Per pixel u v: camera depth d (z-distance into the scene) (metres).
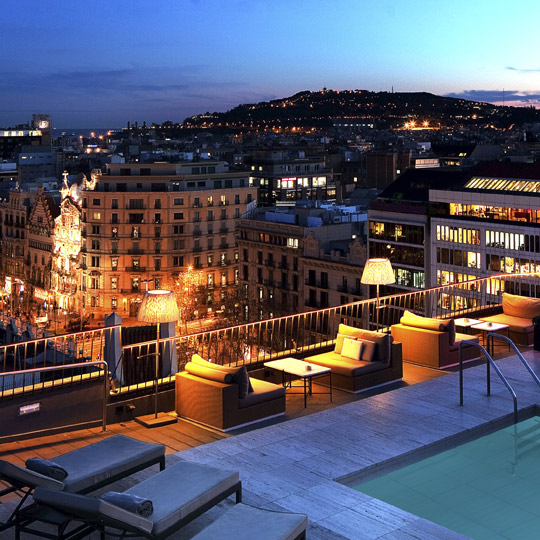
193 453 12.37
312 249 107.00
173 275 138.75
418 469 12.05
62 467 9.33
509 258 91.44
